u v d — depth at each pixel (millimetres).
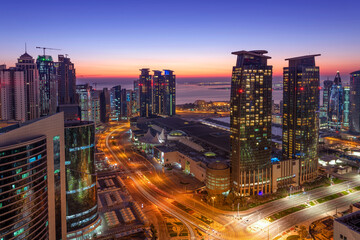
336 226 143000
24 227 146875
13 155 139125
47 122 165375
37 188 153875
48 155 167625
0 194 135125
